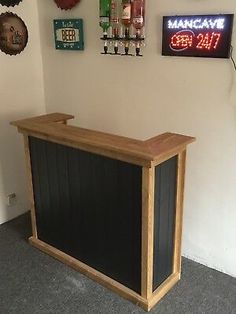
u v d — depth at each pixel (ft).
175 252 6.87
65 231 7.39
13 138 8.86
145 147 5.54
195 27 6.16
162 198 6.02
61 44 8.23
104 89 7.96
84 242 7.07
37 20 8.63
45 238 7.96
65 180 6.90
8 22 8.00
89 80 8.16
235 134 6.32
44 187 7.45
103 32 7.30
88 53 7.95
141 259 6.10
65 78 8.64
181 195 6.45
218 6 5.90
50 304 6.36
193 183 7.13
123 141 5.86
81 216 6.91
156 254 6.31
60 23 8.05
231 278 7.06
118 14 7.00
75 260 7.36
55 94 9.02
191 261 7.61
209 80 6.36
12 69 8.39
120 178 5.91
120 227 6.27
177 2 6.33
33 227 8.11
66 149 6.59
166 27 6.50
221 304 6.36
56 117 7.63
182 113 6.89
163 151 5.37
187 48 6.37
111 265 6.72
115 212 6.25
